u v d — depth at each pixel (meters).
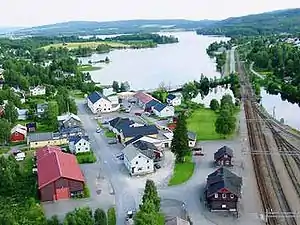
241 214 62.47
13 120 116.19
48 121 117.06
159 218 59.31
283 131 104.81
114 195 69.62
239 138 99.25
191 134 94.44
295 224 59.50
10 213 58.94
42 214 61.72
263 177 76.12
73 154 88.56
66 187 68.62
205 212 63.16
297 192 69.94
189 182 74.06
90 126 113.19
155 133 95.25
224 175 67.50
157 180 75.19
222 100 130.12
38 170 74.31
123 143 95.19
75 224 53.16
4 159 75.44
